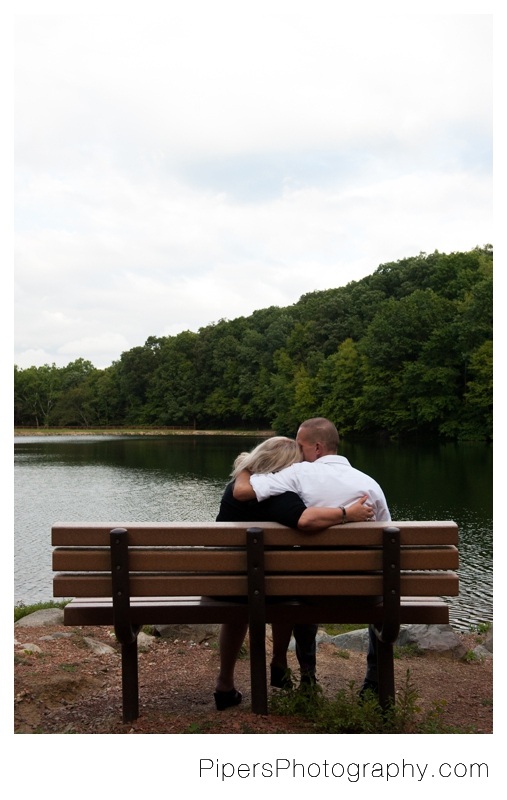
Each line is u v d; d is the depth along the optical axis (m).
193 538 2.97
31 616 5.86
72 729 3.14
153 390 130.12
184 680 4.01
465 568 17.27
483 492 30.33
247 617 3.09
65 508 33.00
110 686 3.87
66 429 137.88
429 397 63.75
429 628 5.27
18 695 3.52
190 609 3.09
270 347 103.69
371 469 41.31
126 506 33.19
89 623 3.13
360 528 2.94
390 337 67.69
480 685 4.33
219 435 111.19
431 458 48.50
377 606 3.10
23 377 154.00
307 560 2.96
